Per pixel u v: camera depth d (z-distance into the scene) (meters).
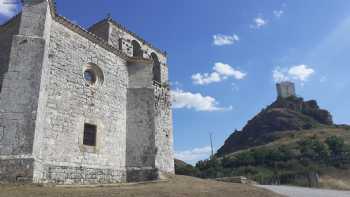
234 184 19.03
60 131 16.36
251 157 51.72
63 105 16.91
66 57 17.80
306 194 18.95
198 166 52.56
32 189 11.42
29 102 13.76
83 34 19.27
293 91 114.69
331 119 97.31
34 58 14.50
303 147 53.31
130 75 22.36
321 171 41.53
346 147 50.62
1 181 12.24
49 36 16.83
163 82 29.75
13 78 13.98
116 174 18.88
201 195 13.26
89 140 18.17
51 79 16.52
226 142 101.94
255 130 94.31
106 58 20.70
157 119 26.70
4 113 13.39
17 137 13.13
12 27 17.91
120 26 27.64
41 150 14.94
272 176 38.81
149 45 30.28
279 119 92.75
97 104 19.14
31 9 15.52
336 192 21.78
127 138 20.70
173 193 12.95
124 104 21.30
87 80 19.25
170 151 27.19
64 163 16.11
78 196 10.88
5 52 17.47
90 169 17.31
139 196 11.72
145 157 20.02
